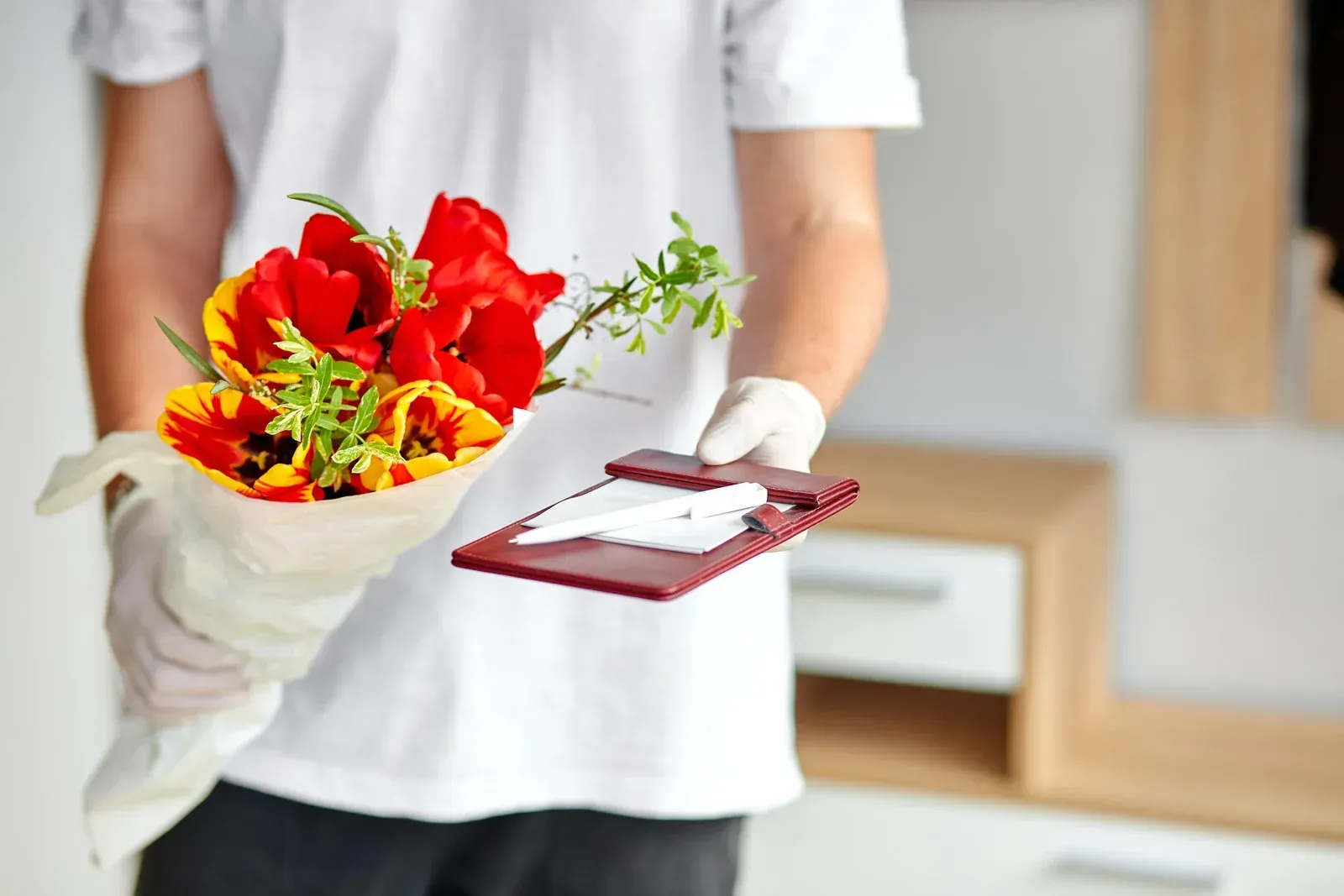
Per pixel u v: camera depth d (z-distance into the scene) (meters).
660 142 2.75
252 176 2.82
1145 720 4.09
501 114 2.75
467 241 2.46
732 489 2.43
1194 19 4.04
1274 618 4.29
